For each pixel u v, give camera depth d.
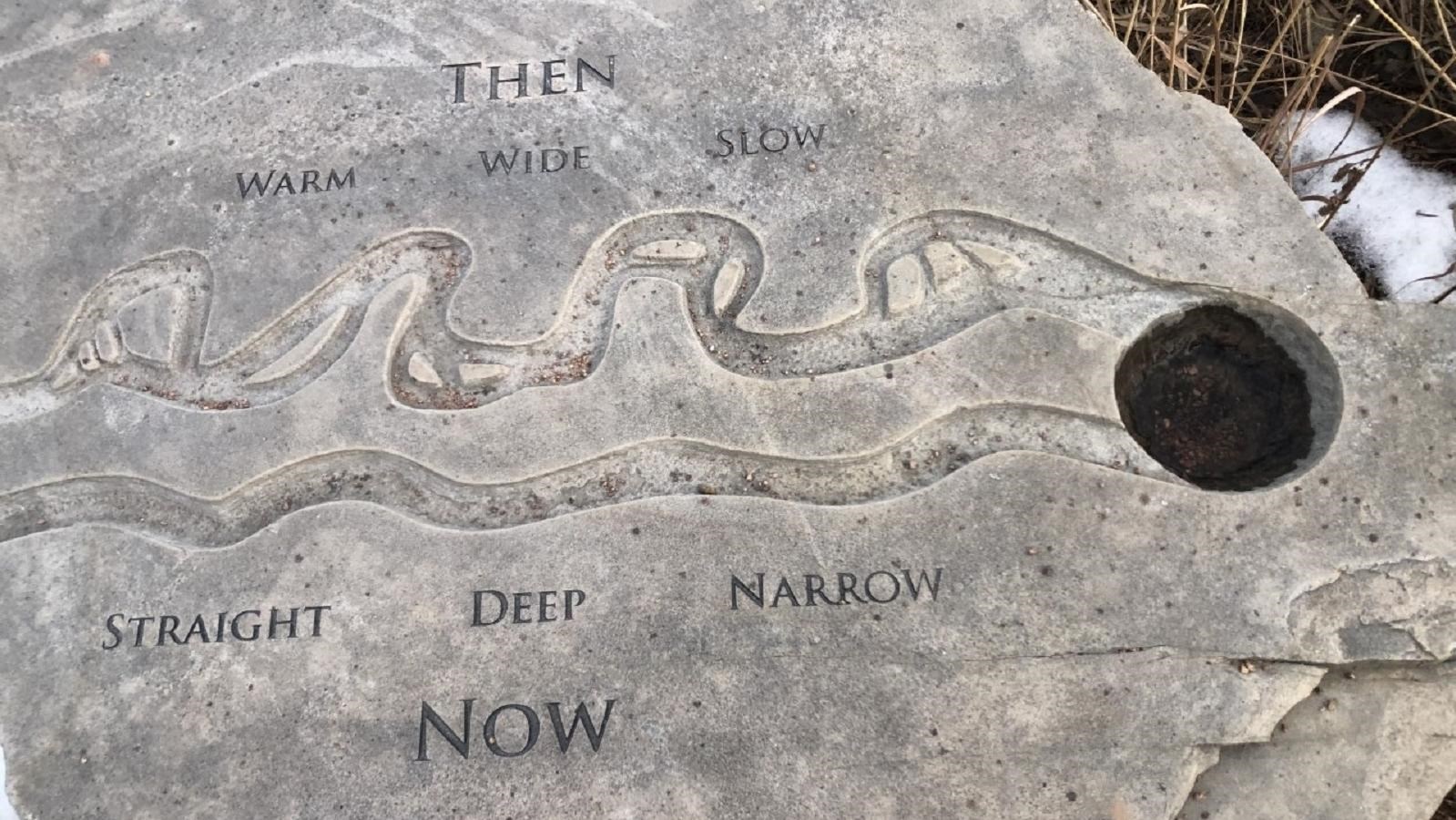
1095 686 0.82
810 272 0.92
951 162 0.94
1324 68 1.14
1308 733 0.84
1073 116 0.94
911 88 0.96
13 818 0.88
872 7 0.98
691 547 0.86
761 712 0.83
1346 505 0.85
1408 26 1.16
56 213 0.98
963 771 0.81
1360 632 0.83
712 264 0.94
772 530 0.86
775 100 0.96
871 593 0.84
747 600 0.85
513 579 0.86
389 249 0.96
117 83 1.01
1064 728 0.82
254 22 1.02
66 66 1.02
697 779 0.82
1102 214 0.92
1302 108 1.16
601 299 0.94
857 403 0.89
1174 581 0.84
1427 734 0.83
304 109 0.99
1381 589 0.83
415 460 0.89
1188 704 0.82
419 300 0.94
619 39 0.99
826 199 0.94
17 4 1.03
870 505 0.86
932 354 0.90
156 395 0.93
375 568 0.87
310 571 0.87
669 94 0.97
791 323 0.91
